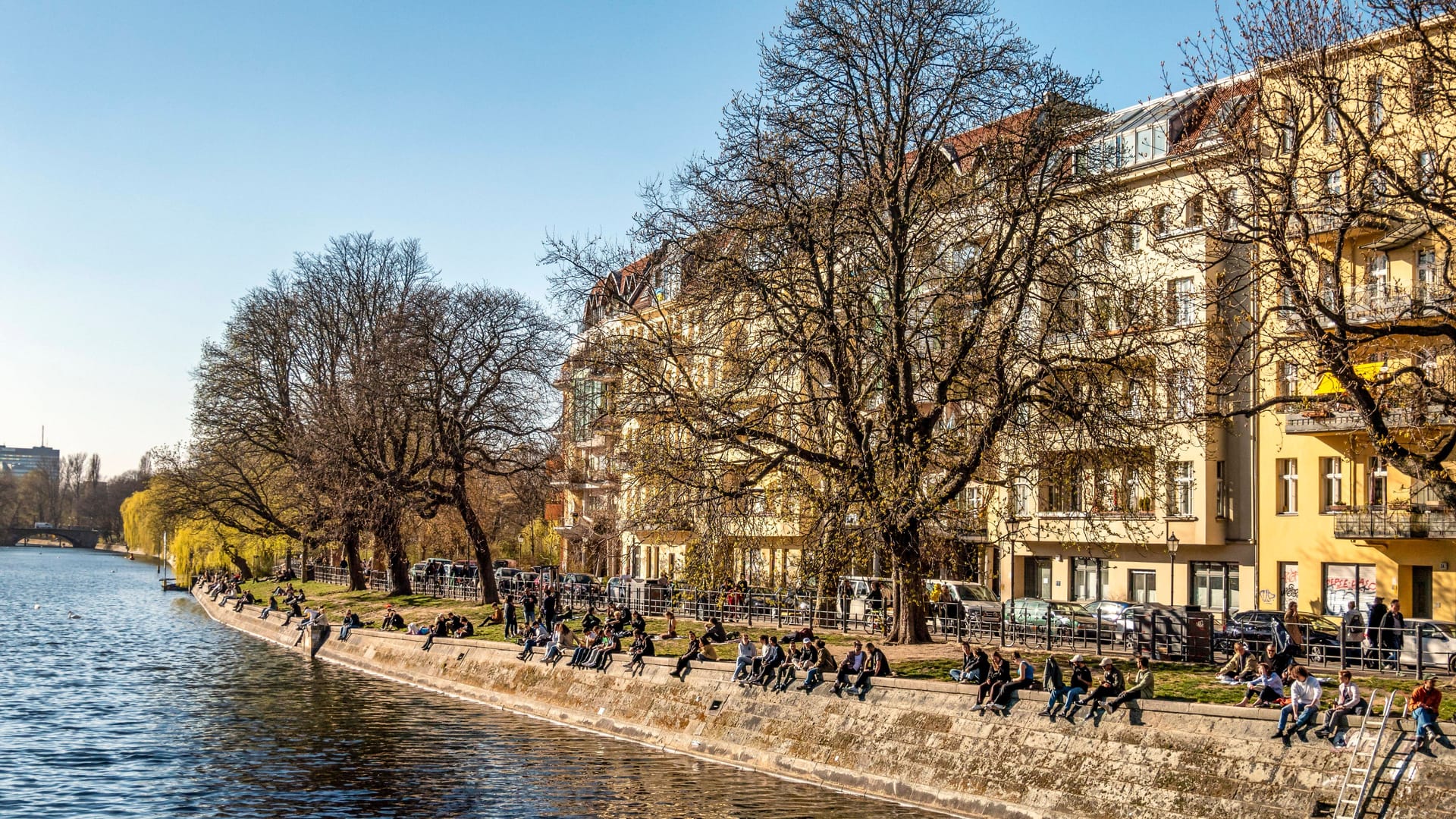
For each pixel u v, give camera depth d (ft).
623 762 115.24
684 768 112.37
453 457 206.39
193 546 372.58
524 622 178.09
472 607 206.49
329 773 111.65
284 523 270.05
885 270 113.39
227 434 254.47
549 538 323.37
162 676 185.78
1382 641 107.55
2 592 411.34
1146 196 137.39
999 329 109.70
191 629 272.31
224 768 113.91
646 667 131.75
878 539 107.96
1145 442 110.01
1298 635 114.52
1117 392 108.27
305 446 224.94
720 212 114.42
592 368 129.49
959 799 94.12
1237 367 103.91
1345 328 91.91
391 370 209.36
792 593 123.75
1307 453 159.53
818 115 115.75
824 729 107.86
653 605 181.78
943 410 118.42
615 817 94.48
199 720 142.20
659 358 121.08
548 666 148.15
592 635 144.56
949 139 119.44
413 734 131.75
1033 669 96.78
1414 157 93.45
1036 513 165.99
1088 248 110.42
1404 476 148.66
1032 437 111.14
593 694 137.49
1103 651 123.24
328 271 253.03
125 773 112.16
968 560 128.98
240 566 357.82
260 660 208.54
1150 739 85.05
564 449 201.05
